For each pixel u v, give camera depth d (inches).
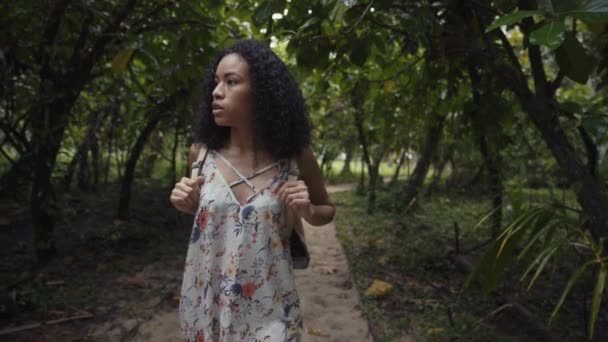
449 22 105.9
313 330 123.6
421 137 286.7
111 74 185.6
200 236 57.8
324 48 99.2
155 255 192.1
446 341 115.7
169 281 161.6
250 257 55.6
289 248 60.0
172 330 123.5
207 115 61.9
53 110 155.6
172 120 231.3
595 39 113.0
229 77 57.0
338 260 197.0
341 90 156.7
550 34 46.6
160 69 154.9
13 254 181.8
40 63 150.3
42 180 161.5
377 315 134.5
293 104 59.2
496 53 95.8
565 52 61.6
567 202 214.5
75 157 231.9
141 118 257.4
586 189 83.4
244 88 56.7
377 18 103.5
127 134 302.5
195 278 58.2
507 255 80.9
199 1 150.0
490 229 183.8
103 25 165.9
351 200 358.0
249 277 55.6
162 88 196.9
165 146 378.3
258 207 56.0
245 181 57.5
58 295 141.4
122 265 174.9
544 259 67.3
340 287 160.9
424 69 135.9
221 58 59.7
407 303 143.3
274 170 58.7
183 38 142.5
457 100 157.6
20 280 141.5
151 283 158.7
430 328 124.4
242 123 58.0
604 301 135.3
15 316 124.4
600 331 119.5
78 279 157.3
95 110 223.9
